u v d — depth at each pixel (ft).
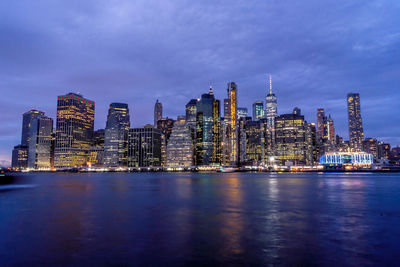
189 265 44.04
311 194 175.94
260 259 46.52
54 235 64.13
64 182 414.62
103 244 56.29
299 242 56.90
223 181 426.10
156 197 159.94
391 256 47.62
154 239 60.08
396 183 326.24
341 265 43.50
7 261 46.29
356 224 75.36
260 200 139.95
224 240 58.95
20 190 229.25
